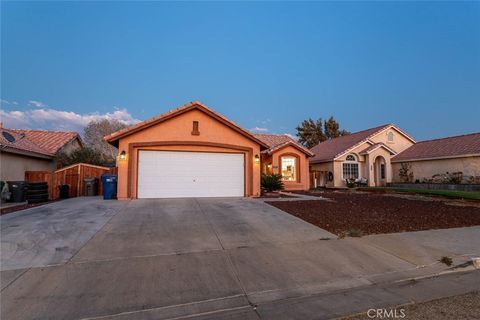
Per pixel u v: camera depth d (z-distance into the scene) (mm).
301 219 9375
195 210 10719
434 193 18047
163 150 14391
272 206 11766
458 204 13938
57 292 4434
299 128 45344
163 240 7012
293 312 3986
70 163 21203
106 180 14148
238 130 15242
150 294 4426
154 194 14164
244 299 4344
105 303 4148
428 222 9414
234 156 15367
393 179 27703
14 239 6953
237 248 6512
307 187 22359
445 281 5082
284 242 6984
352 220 9336
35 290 4488
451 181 22281
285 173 22094
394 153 26688
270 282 4895
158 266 5465
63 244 6621
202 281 4883
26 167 17016
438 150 24016
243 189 15367
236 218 9422
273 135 26609
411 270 5516
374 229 8297
